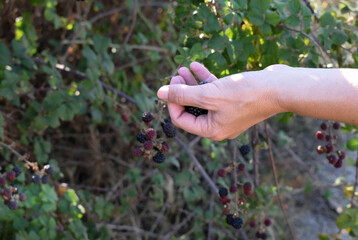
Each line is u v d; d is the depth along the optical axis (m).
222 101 0.79
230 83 0.79
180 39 0.94
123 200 1.27
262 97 0.78
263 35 0.99
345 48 1.02
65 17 1.39
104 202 1.22
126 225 1.43
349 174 1.78
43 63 1.21
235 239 1.37
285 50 0.99
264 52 0.99
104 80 1.36
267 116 0.81
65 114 1.14
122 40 1.59
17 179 1.04
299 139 1.88
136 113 1.22
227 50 0.92
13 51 1.17
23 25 1.21
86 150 1.44
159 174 1.28
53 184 1.18
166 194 1.44
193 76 0.90
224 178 1.34
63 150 1.44
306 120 1.93
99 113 1.23
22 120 1.17
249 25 0.98
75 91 1.23
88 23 1.33
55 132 1.38
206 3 0.91
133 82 1.47
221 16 0.91
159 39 1.51
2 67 1.09
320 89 0.76
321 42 1.01
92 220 1.18
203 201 1.46
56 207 1.13
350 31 1.02
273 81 0.78
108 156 1.46
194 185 1.29
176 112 0.84
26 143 1.15
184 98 0.80
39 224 1.05
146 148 0.85
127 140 1.33
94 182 1.46
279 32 0.98
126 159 1.52
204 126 0.83
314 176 1.59
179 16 0.94
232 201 0.97
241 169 1.01
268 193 1.14
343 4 1.07
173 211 1.37
